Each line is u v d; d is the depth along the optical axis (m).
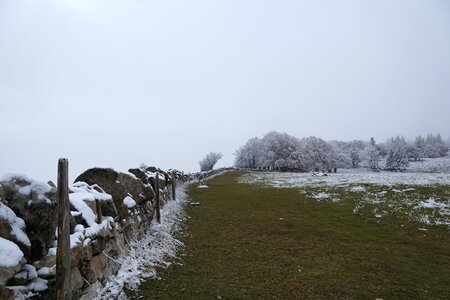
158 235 9.91
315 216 14.44
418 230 12.04
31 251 4.18
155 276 7.08
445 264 8.71
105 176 7.55
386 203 16.36
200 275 7.55
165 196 14.83
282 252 9.46
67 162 4.31
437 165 88.94
